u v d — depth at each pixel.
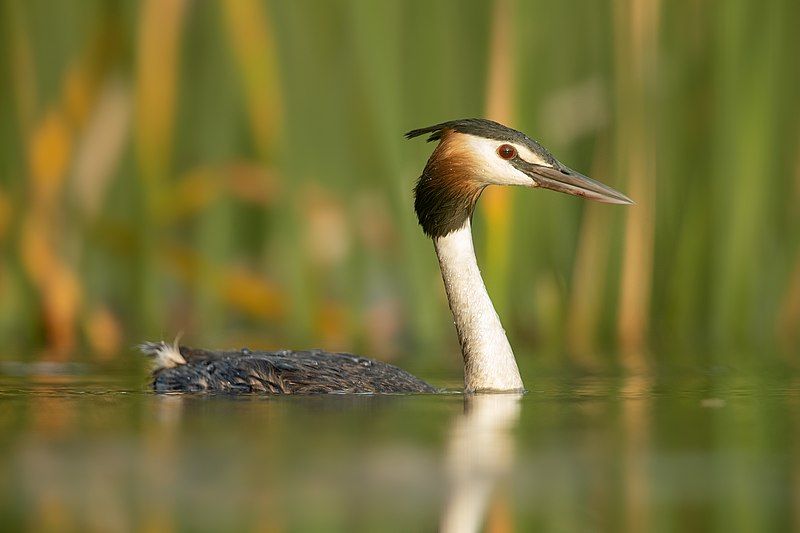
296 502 7.97
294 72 17.75
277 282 19.80
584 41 17.77
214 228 18.53
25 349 17.41
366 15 16.64
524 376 14.55
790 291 18.69
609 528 7.49
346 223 18.28
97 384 13.55
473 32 17.19
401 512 7.79
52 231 18.27
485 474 8.71
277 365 12.72
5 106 17.86
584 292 18.19
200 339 18.06
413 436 9.92
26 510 7.75
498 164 12.92
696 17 17.81
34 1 18.22
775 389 13.29
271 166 17.70
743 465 9.03
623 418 10.96
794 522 7.61
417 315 17.20
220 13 17.47
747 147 17.62
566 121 17.70
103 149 18.56
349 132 17.83
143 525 7.46
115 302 20.00
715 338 18.19
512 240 16.94
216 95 18.52
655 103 17.64
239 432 10.07
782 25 17.67
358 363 13.14
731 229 17.84
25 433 10.02
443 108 17.16
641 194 17.81
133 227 18.12
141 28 17.67
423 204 13.13
